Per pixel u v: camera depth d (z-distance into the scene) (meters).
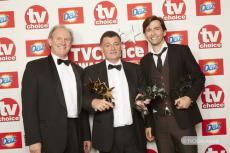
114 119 2.33
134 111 2.37
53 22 2.73
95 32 2.75
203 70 2.79
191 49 2.78
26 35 2.72
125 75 2.42
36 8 2.72
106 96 2.24
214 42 2.78
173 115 2.39
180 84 2.39
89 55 2.76
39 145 2.15
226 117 2.81
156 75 2.42
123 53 2.77
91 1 2.73
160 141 2.49
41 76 2.21
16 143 2.77
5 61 2.73
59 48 2.33
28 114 2.15
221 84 2.79
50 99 2.19
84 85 2.37
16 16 2.71
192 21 2.77
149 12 2.75
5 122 2.75
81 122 2.46
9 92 2.74
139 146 2.37
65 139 2.19
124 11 2.74
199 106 2.81
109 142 2.29
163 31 2.49
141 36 2.76
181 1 2.75
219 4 2.76
